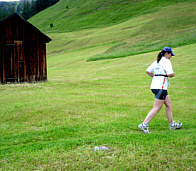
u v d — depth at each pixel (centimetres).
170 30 5219
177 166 473
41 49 2145
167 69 663
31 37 2098
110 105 1095
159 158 505
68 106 1084
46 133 725
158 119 842
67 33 8625
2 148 615
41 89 1644
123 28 7062
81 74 2612
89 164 492
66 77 2484
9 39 2022
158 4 9519
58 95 1380
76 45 6575
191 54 2672
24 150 592
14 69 2044
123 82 1833
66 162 507
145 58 2989
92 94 1396
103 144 597
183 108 1004
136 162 493
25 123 851
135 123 791
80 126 779
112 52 4384
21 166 504
